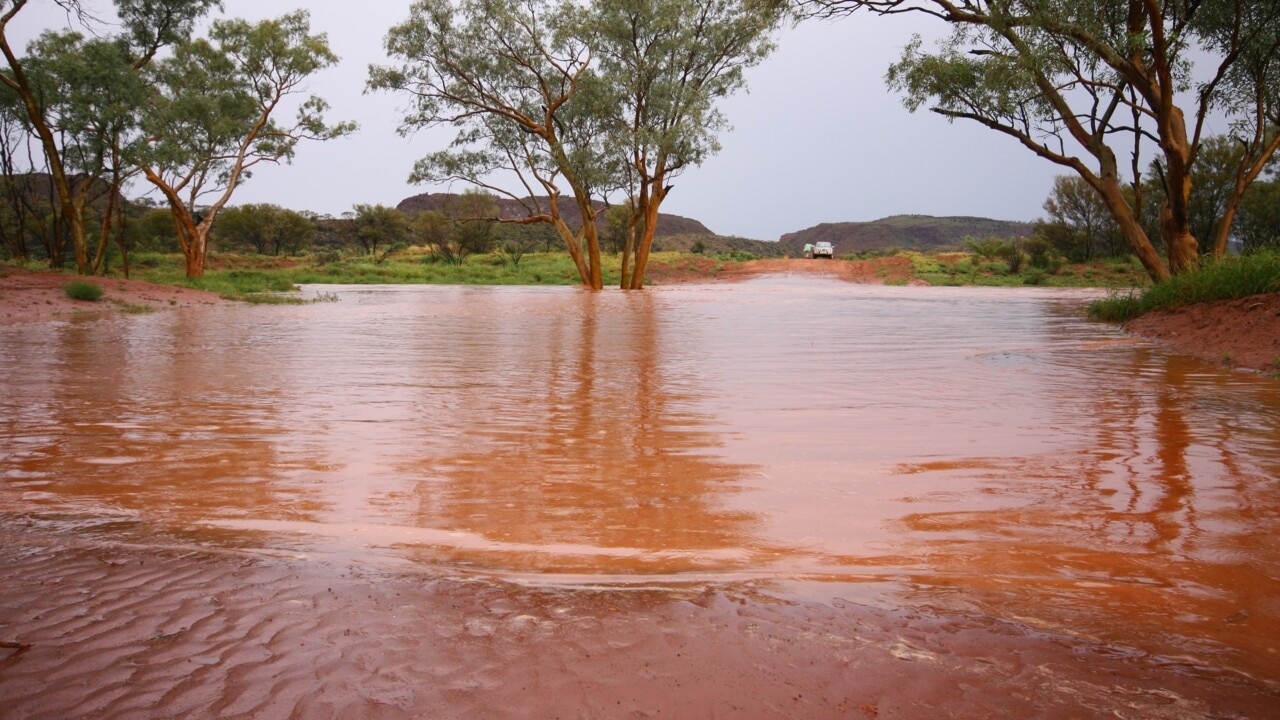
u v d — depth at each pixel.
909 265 55.25
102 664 1.94
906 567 2.68
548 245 75.19
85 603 2.30
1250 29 15.41
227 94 31.56
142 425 5.31
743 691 1.81
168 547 2.83
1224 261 12.29
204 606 2.28
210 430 5.16
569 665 1.93
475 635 2.10
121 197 29.16
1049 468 4.12
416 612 2.25
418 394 6.73
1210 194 41.97
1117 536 3.02
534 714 1.72
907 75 17.17
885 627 2.15
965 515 3.31
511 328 13.98
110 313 16.64
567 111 32.97
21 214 29.06
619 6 30.53
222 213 70.44
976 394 6.67
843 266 57.06
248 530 3.06
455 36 31.67
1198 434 4.96
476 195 64.38
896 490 3.71
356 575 2.55
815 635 2.10
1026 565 2.69
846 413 5.80
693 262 58.22
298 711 1.73
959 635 2.11
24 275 20.25
